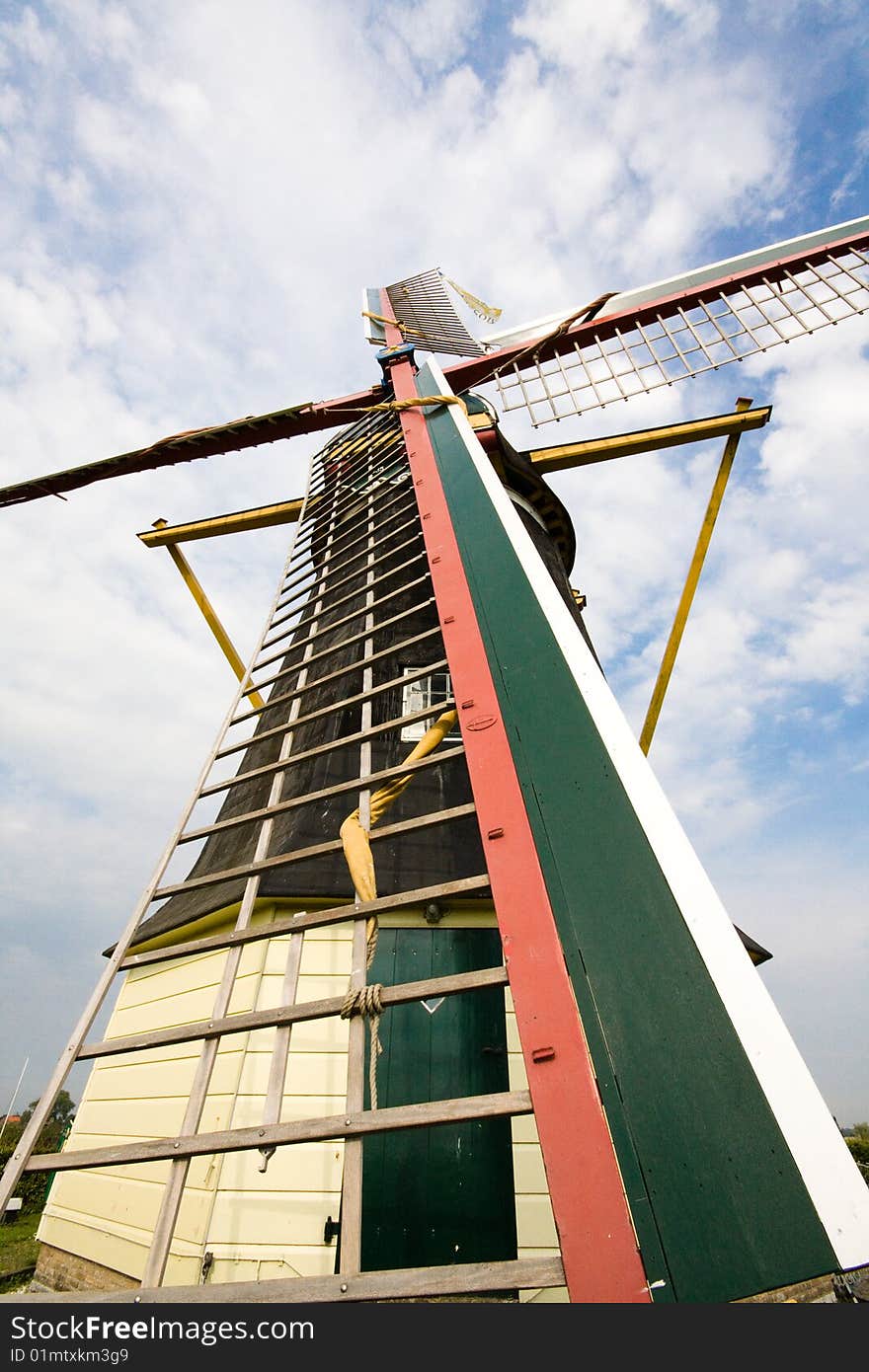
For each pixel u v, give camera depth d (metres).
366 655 3.56
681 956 1.73
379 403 8.06
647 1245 1.34
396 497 5.53
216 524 8.36
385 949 4.35
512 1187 3.69
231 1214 3.55
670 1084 1.55
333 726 5.87
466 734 2.55
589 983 1.77
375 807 2.85
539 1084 1.59
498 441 6.83
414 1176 3.70
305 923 2.29
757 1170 1.39
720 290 7.83
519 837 2.14
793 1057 1.51
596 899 1.92
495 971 1.83
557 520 8.42
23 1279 6.17
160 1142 1.89
